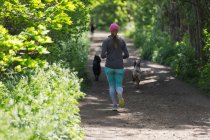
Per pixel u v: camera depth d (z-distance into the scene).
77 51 38.88
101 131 18.36
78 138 13.82
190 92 31.11
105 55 23.11
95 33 127.56
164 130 18.86
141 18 79.62
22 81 16.55
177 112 23.58
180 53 42.00
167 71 43.56
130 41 92.56
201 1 36.41
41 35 12.73
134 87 34.06
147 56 58.09
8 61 12.80
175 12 56.34
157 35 61.53
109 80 23.55
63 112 14.21
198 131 18.70
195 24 38.22
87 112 23.16
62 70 22.41
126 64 51.31
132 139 16.95
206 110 24.28
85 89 31.39
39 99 14.36
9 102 13.18
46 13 14.97
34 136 11.31
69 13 27.56
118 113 23.08
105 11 129.25
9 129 11.16
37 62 12.93
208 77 32.34
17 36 12.54
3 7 15.16
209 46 34.00
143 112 23.48
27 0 15.68
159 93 30.86
